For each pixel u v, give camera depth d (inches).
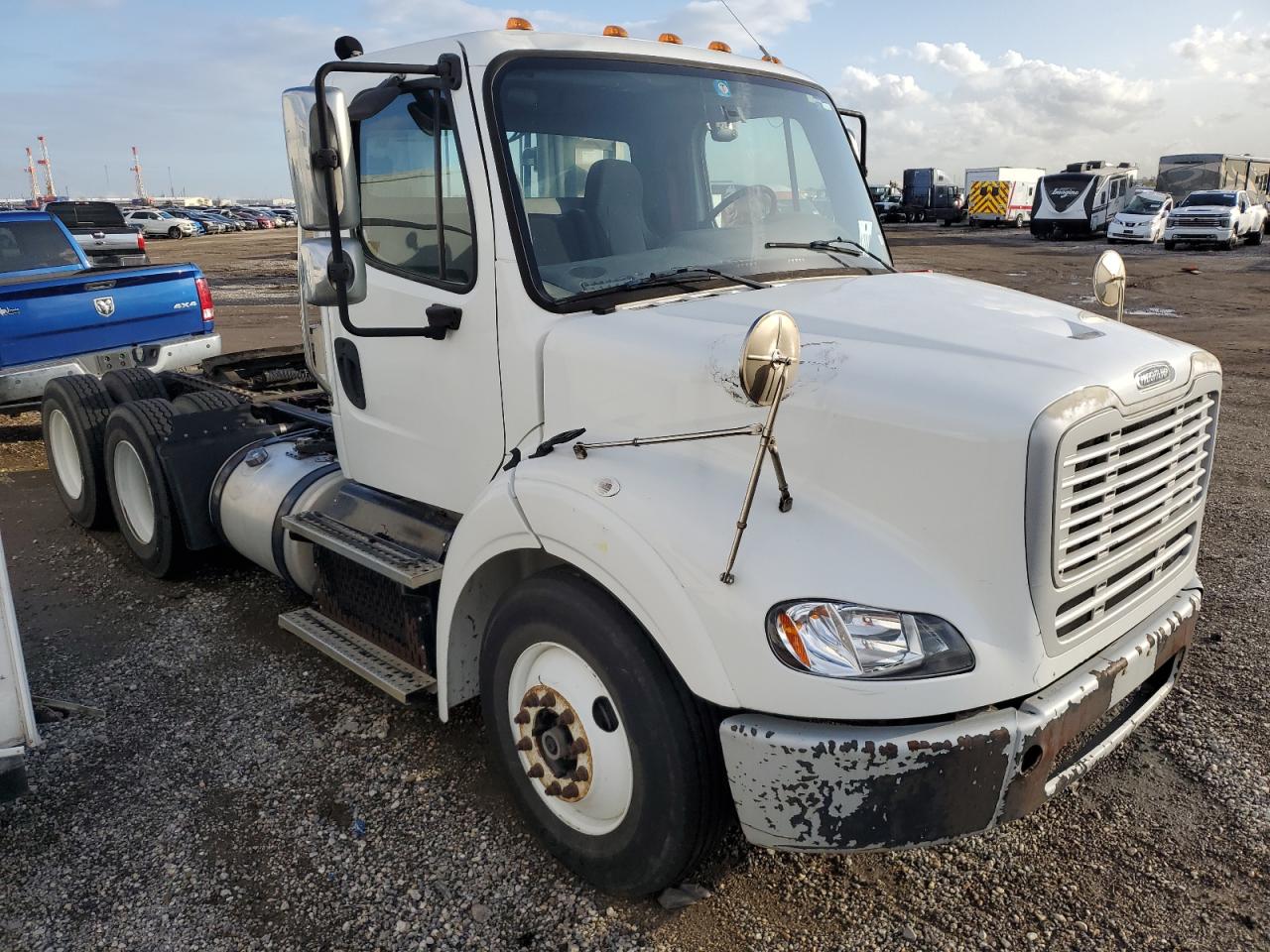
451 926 111.1
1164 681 117.6
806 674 89.7
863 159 174.1
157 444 198.5
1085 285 770.2
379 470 151.6
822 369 100.0
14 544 245.0
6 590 113.8
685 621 94.7
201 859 124.0
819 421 98.3
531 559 126.5
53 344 324.2
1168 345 111.7
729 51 156.0
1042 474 89.5
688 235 133.0
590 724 109.5
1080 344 104.2
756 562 93.0
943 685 89.3
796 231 144.9
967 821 91.9
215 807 134.5
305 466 179.0
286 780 140.1
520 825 128.6
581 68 127.9
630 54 134.3
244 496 184.5
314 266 114.5
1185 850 121.3
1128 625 108.1
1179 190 1595.7
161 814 133.3
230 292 840.9
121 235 686.5
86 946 109.9
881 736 89.0
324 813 132.4
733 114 141.0
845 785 90.3
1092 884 116.0
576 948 107.2
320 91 107.9
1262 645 171.5
